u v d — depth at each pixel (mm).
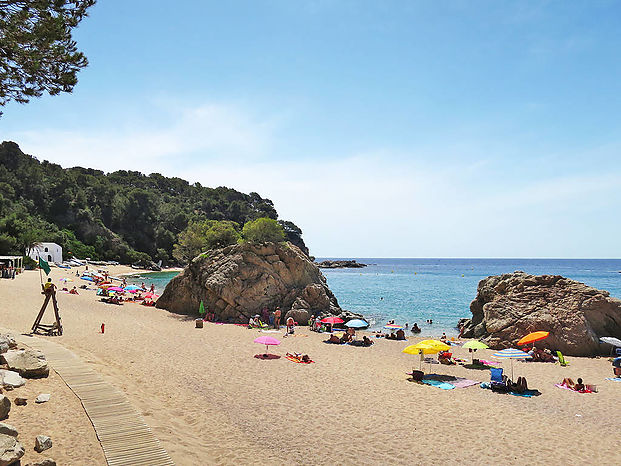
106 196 142125
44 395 11406
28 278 58625
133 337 24203
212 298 38156
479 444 12320
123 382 14828
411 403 15859
